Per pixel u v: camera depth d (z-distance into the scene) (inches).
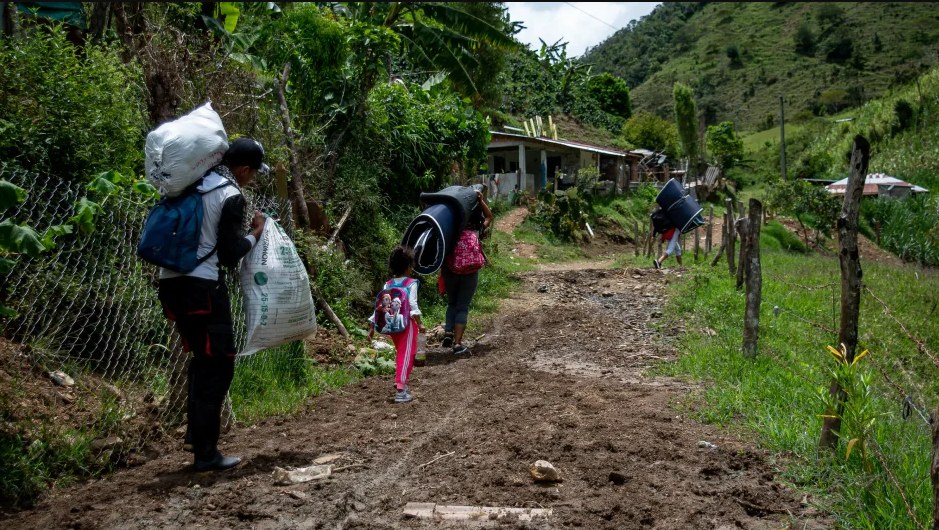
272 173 321.4
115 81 228.2
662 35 5708.7
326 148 395.2
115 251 209.3
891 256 1273.4
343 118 415.5
